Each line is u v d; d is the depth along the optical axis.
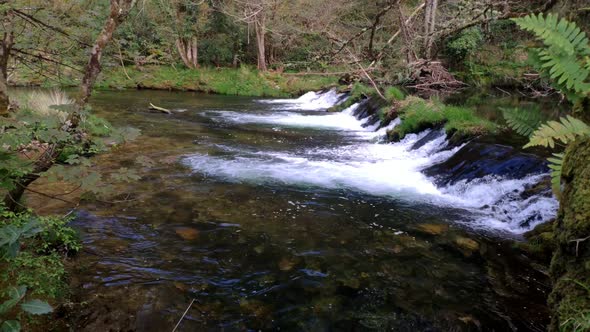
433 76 11.48
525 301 3.21
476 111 10.38
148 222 4.48
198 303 3.05
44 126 2.57
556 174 2.14
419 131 9.25
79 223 4.29
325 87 19.47
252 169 6.91
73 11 4.54
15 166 2.57
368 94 14.27
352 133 10.91
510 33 16.67
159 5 15.12
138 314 2.84
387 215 5.07
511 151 6.19
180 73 22.03
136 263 3.57
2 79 3.53
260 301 3.12
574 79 1.88
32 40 4.19
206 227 4.44
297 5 18.42
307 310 3.03
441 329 2.85
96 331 2.60
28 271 2.67
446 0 12.33
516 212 4.98
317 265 3.72
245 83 21.72
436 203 5.61
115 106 13.87
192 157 7.50
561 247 2.01
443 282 3.47
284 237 4.28
